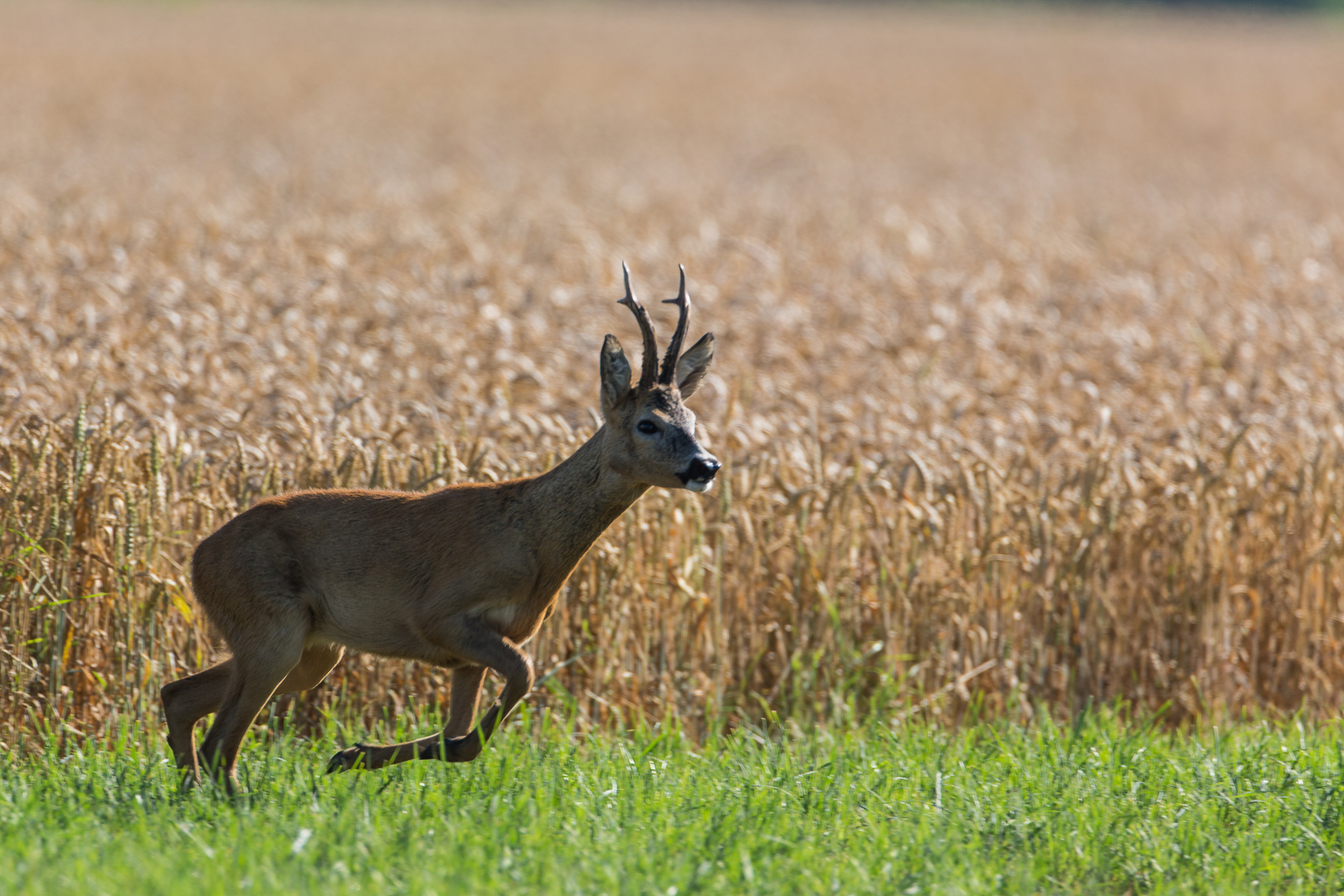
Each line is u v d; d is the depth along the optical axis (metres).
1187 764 19.97
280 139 96.00
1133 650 25.03
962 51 190.62
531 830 15.92
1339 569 25.62
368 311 37.72
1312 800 18.23
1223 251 59.19
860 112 130.75
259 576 17.62
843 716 23.31
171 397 25.97
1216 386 33.91
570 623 22.70
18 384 26.06
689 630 23.25
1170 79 163.62
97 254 44.78
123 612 20.77
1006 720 23.58
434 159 89.75
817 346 37.59
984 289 47.22
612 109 126.31
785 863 15.55
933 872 15.55
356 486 22.94
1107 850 16.77
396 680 22.02
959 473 24.86
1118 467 26.23
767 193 78.56
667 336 38.47
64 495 20.83
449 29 194.38
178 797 16.86
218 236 50.22
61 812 15.96
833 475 25.50
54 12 183.50
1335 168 100.12
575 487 18.19
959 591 24.23
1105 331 40.38
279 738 20.58
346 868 14.57
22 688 20.14
